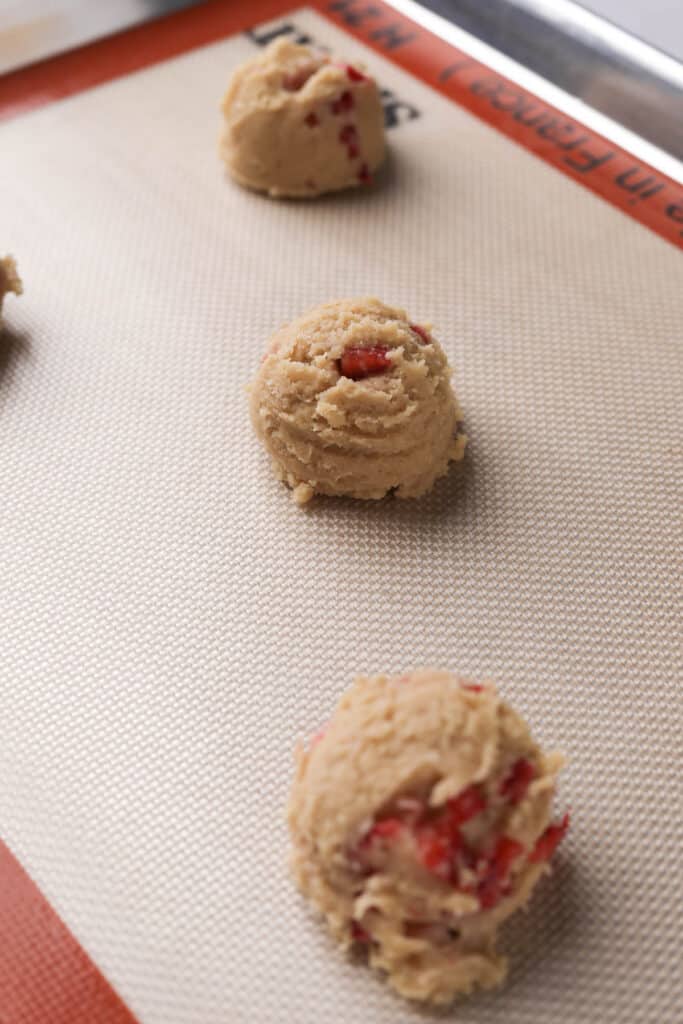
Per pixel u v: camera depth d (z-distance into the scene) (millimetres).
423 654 335
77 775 321
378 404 348
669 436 371
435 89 453
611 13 440
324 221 421
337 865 291
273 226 420
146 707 330
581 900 303
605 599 343
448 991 291
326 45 466
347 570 350
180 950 299
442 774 288
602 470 365
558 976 295
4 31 473
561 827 305
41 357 391
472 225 417
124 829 313
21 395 383
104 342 394
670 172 427
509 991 294
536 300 399
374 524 357
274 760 322
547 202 422
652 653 335
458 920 289
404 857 286
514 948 299
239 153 426
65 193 430
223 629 341
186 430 376
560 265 406
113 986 295
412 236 415
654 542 352
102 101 456
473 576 348
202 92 458
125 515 361
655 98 430
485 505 360
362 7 478
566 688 330
